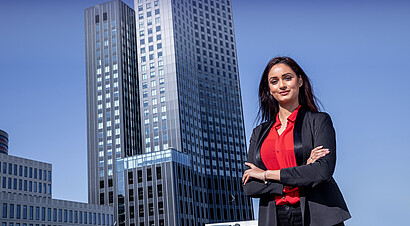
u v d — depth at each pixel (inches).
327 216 100.9
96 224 4729.3
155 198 4830.2
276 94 117.4
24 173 4810.5
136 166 5054.1
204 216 5142.7
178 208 4741.6
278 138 115.1
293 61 117.3
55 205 4318.4
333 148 106.2
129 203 4990.2
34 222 4045.3
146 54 5846.5
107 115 5821.9
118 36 6161.4
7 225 3777.1
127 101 5954.7
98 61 6151.6
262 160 115.6
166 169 4862.2
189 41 6102.4
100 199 5305.1
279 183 104.3
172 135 5344.5
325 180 99.7
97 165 5585.6
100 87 6008.9
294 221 106.2
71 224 4421.8
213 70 6314.0
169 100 5502.0
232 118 6284.5
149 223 4793.3
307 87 119.0
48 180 5132.9
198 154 5516.7
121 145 5595.5
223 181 5684.1
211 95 6131.9
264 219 110.4
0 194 3789.4
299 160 110.0
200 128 5753.0
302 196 103.8
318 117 111.3
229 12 7003.0
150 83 5693.9
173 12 5900.6
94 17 6378.0
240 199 5792.3
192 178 5167.3
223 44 6653.5
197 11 6476.4
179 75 5644.7
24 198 4010.8
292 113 116.2
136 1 6141.7
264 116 127.6
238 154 6102.4
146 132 5511.8
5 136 6378.0
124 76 6043.3
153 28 5910.4
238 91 6569.9
